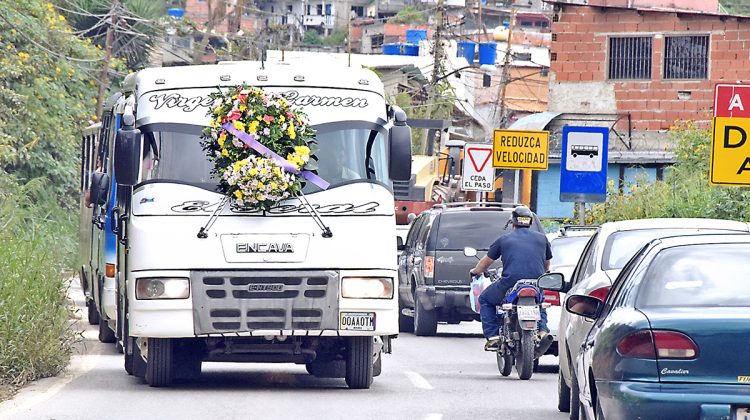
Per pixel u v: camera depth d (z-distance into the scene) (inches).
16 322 822.5
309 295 775.7
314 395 790.5
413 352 1150.3
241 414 694.5
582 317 628.1
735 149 960.3
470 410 731.4
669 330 470.0
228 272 770.2
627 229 740.7
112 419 668.1
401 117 806.5
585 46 2536.9
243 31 3991.1
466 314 1318.9
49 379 856.9
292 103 802.8
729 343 464.8
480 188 1755.7
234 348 799.1
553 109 2556.6
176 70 824.3
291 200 781.9
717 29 2449.6
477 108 4293.8
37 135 2079.2
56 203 2064.5
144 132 796.6
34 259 860.0
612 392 477.4
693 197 1612.9
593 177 1417.3
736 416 460.4
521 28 5378.9
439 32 3223.4
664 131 2487.7
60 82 2289.6
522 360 909.2
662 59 2487.7
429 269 1315.2
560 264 1060.5
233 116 784.9
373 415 700.0
